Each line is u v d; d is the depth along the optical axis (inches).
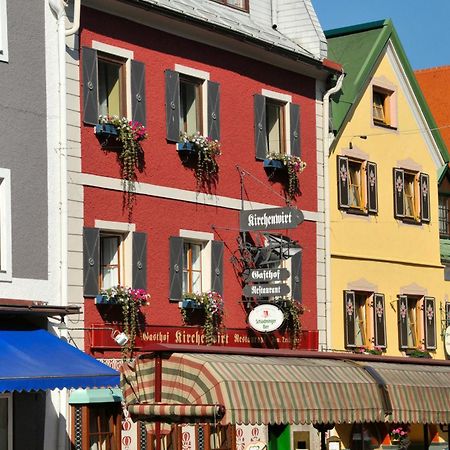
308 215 1409.9
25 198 1078.4
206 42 1283.2
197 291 1269.7
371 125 1534.2
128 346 1161.4
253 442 1305.4
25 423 1072.2
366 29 1573.6
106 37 1167.6
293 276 1379.2
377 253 1528.1
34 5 1096.8
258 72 1350.9
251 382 1017.5
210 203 1275.8
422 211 1619.1
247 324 1307.8
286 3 1449.3
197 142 1251.8
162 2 1229.7
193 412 970.1
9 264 1058.1
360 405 1135.0
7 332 1033.5
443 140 1776.6
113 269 1182.9
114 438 1145.4
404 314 1567.4
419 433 1594.5
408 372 1220.5
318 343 1405.0
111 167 1164.5
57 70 1112.8
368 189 1520.7
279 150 1387.8
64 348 1037.8
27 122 1083.3
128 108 1187.9
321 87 1449.3
